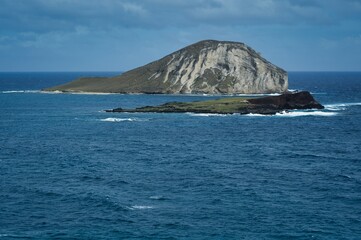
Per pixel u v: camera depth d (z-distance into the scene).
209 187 61.72
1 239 44.72
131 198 56.69
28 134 109.88
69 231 46.72
